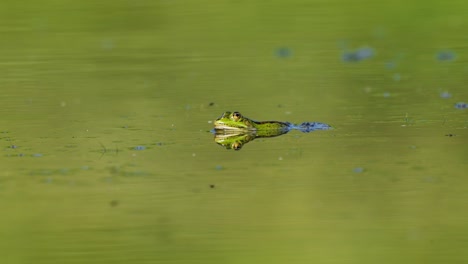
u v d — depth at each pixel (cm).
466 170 4428
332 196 4141
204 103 6081
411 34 8794
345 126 5362
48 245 3688
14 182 4366
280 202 4084
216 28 9244
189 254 3575
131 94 6438
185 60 7762
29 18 9856
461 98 6041
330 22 9519
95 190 4253
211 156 4762
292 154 4778
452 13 9719
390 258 3544
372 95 6234
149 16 9912
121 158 4738
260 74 7112
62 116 5747
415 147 4838
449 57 7625
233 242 3706
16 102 6216
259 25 9350
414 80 6731
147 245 3691
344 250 3606
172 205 4072
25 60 7856
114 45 8494
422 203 4047
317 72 7150
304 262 3519
